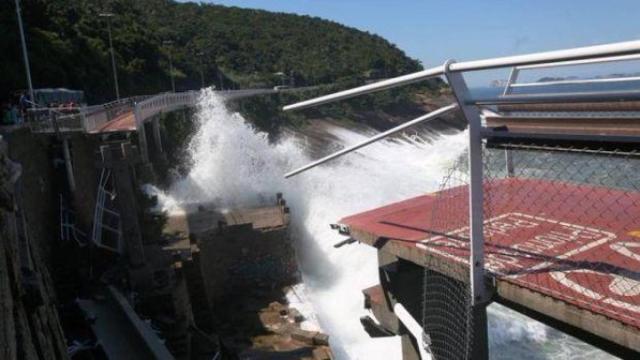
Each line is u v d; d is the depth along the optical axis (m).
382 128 73.19
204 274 17.34
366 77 103.31
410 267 6.15
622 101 3.27
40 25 42.38
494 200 5.71
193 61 77.62
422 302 6.11
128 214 13.98
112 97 46.16
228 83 85.50
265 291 18.34
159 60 65.25
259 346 14.27
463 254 4.86
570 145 3.68
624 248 4.34
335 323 17.11
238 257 18.84
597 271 4.07
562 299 3.78
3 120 21.50
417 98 89.50
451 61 3.85
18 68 32.66
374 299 6.57
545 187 5.87
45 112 21.62
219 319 16.19
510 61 3.35
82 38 46.72
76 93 31.56
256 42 115.00
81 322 11.91
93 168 19.83
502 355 15.12
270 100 62.75
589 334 3.83
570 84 3.97
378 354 15.36
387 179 32.53
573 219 5.00
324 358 13.45
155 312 13.12
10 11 39.25
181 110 36.62
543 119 3.86
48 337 7.13
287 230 19.67
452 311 5.21
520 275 4.19
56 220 16.56
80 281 14.46
